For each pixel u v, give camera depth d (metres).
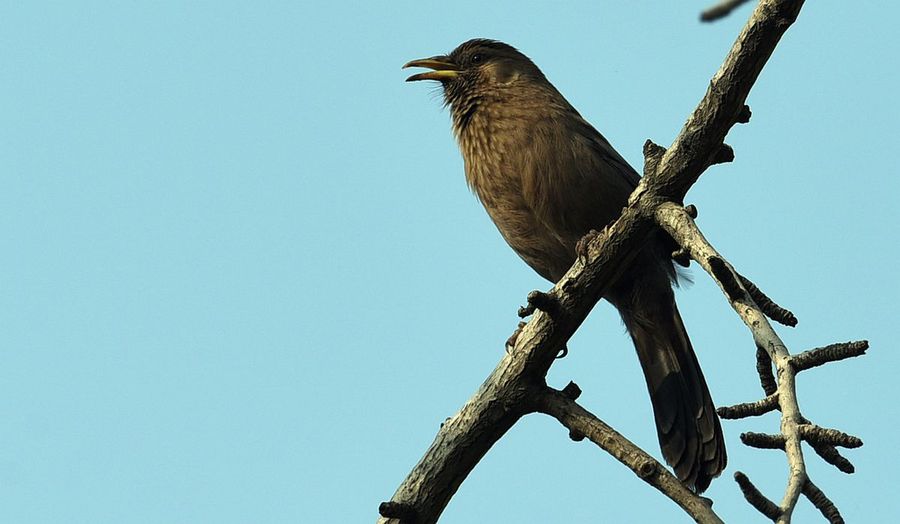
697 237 8.98
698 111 9.20
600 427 9.38
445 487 10.00
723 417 7.54
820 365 7.53
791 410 7.30
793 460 6.93
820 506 6.73
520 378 9.84
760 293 8.70
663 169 9.41
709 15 6.27
